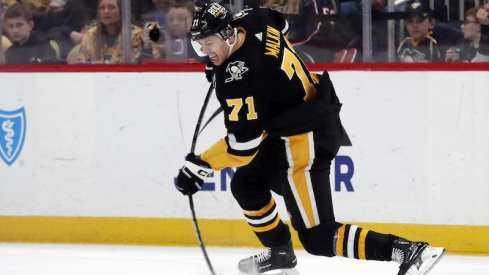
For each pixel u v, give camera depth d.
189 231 11.33
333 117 7.77
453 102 10.56
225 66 7.28
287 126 7.66
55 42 12.02
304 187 7.89
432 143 10.66
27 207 11.69
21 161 11.68
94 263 10.34
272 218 8.64
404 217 10.80
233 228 11.20
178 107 11.24
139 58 11.80
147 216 11.42
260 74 7.22
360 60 11.48
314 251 7.98
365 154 10.84
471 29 11.06
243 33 7.42
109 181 11.48
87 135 11.48
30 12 11.96
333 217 8.10
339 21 11.40
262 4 11.52
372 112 10.79
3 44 12.05
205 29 7.11
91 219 11.56
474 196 10.58
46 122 11.57
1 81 11.64
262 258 9.09
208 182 11.20
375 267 9.88
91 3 11.78
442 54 11.23
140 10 11.69
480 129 10.51
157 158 11.34
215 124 11.16
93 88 11.42
